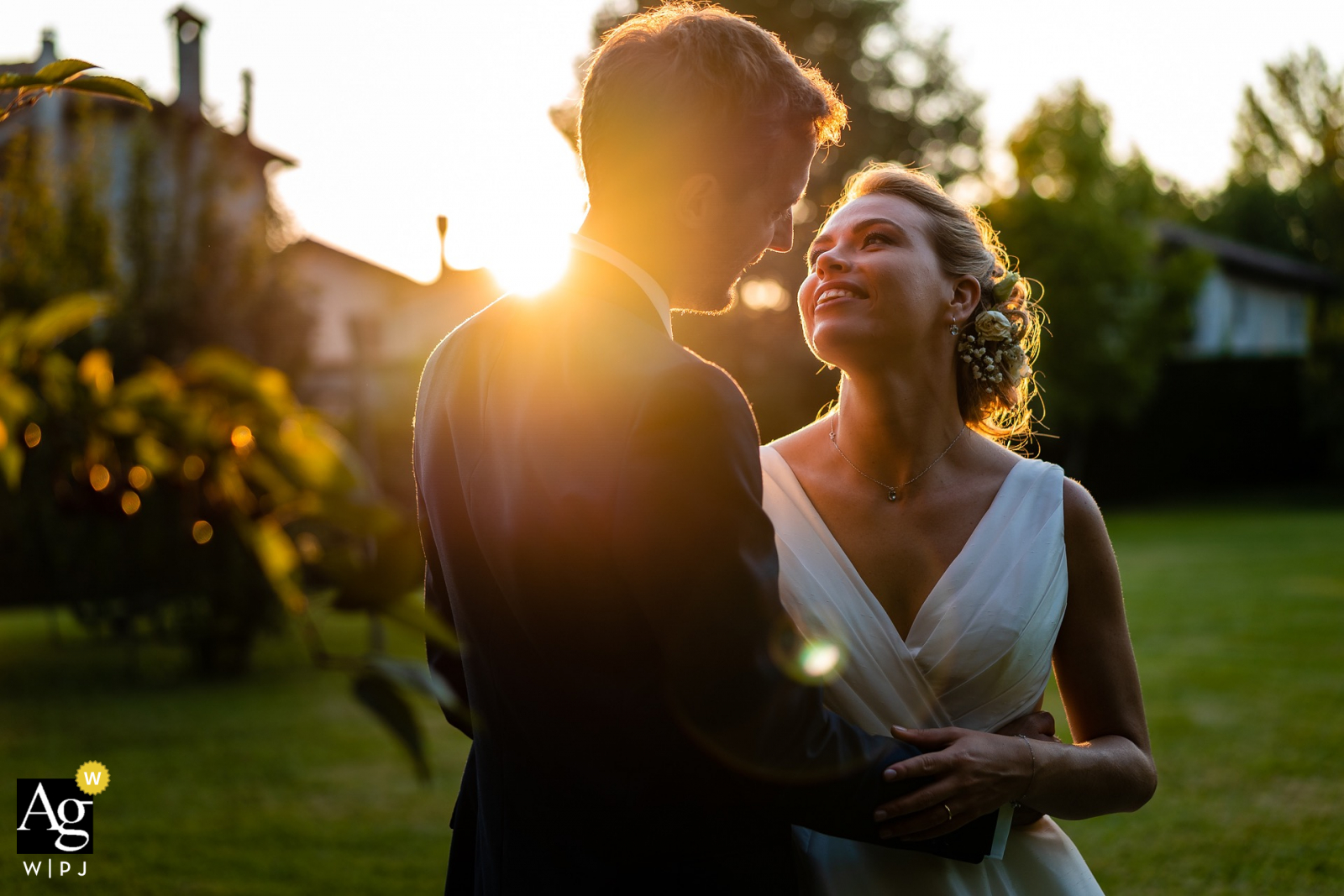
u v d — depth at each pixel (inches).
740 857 45.8
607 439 42.1
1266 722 224.8
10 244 260.7
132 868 150.6
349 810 180.7
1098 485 964.6
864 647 61.3
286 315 309.0
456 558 47.8
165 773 203.3
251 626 290.5
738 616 40.7
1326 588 416.2
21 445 23.4
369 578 17.8
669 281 48.4
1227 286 1300.4
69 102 293.1
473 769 57.4
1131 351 923.4
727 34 47.1
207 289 295.1
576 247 47.8
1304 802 176.1
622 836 44.1
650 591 40.6
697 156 46.2
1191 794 181.3
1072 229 893.2
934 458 65.6
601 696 42.9
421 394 53.9
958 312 65.3
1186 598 402.9
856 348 62.4
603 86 47.2
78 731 239.0
